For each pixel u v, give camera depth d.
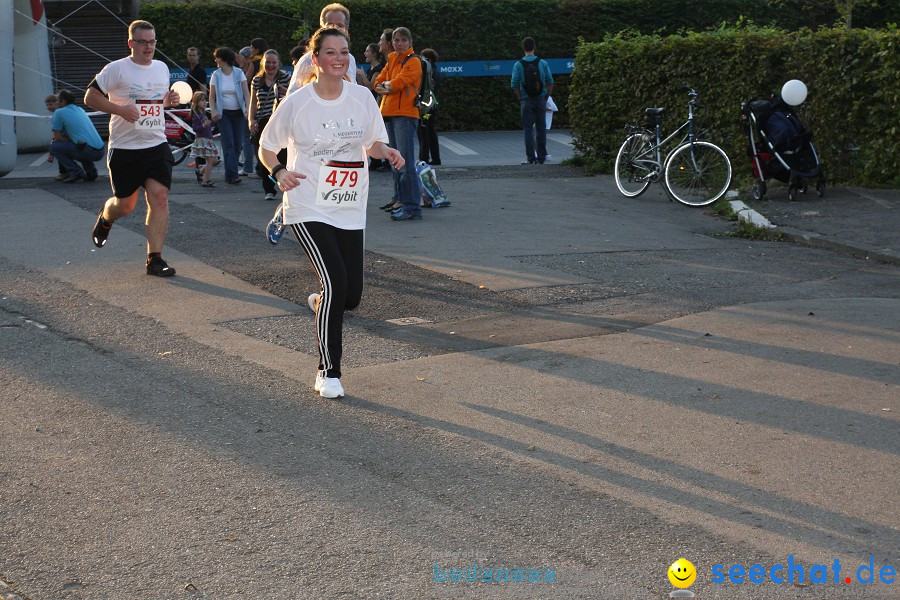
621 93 18.28
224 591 4.09
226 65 16.12
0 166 17.59
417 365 7.03
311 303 7.16
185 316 8.15
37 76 22.61
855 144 15.28
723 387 6.61
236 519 4.71
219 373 6.79
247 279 9.41
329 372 6.36
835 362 7.16
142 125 9.25
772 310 8.60
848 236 12.11
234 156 16.41
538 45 29.23
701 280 9.89
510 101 29.31
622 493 5.03
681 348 7.47
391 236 11.62
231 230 11.93
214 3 27.83
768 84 15.98
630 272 10.13
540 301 8.88
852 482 5.18
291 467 5.30
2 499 4.89
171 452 5.48
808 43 15.36
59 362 6.96
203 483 5.09
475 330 7.96
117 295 8.76
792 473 5.29
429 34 28.73
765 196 14.48
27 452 5.46
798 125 14.14
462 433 5.79
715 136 16.61
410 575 4.23
